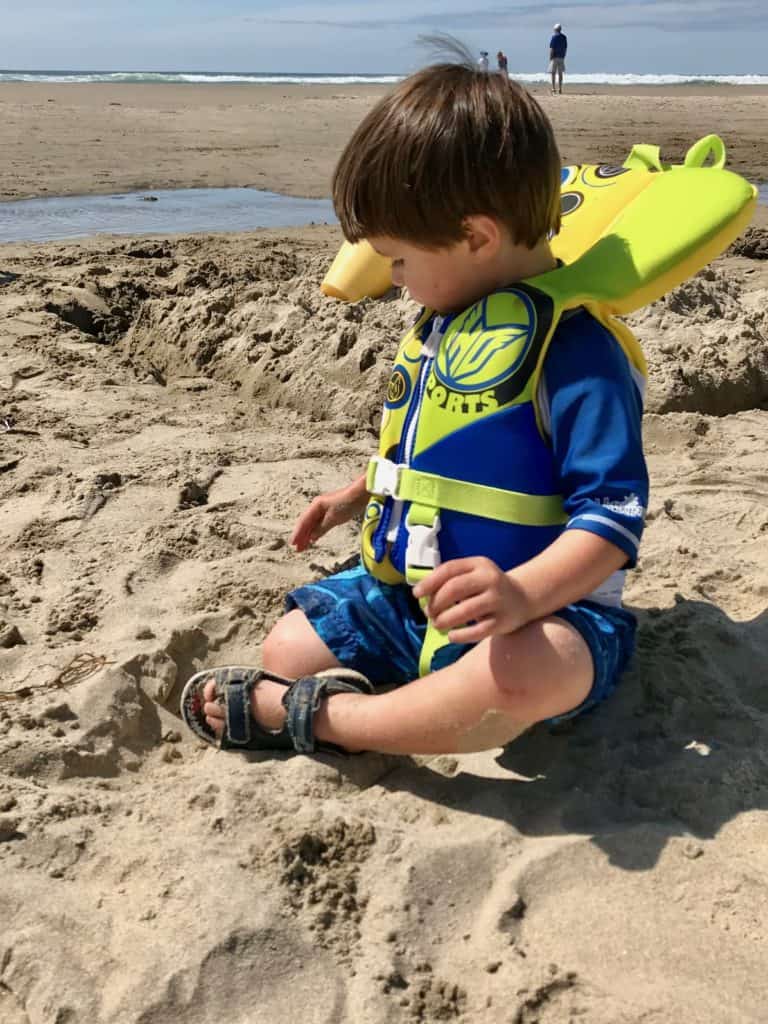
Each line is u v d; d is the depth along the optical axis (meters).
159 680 1.02
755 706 0.98
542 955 0.70
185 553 1.29
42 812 0.81
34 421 1.80
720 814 0.81
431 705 0.81
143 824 0.81
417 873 0.76
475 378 0.84
